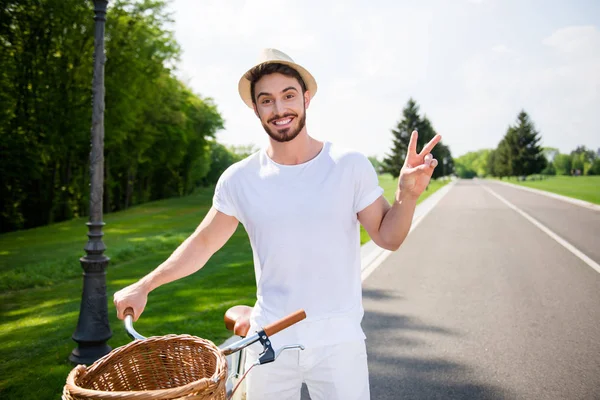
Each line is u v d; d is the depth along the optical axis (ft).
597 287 25.41
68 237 65.31
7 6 75.15
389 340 18.19
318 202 6.99
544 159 320.70
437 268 31.01
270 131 7.23
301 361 7.03
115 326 20.36
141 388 6.40
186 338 6.35
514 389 14.02
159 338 6.41
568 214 67.10
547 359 16.06
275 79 7.18
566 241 41.68
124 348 6.26
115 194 150.20
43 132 82.69
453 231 49.62
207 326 19.24
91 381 5.89
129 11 85.30
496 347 17.22
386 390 14.16
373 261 33.68
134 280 32.07
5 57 78.59
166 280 7.55
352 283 7.30
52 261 39.40
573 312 21.09
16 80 80.23
